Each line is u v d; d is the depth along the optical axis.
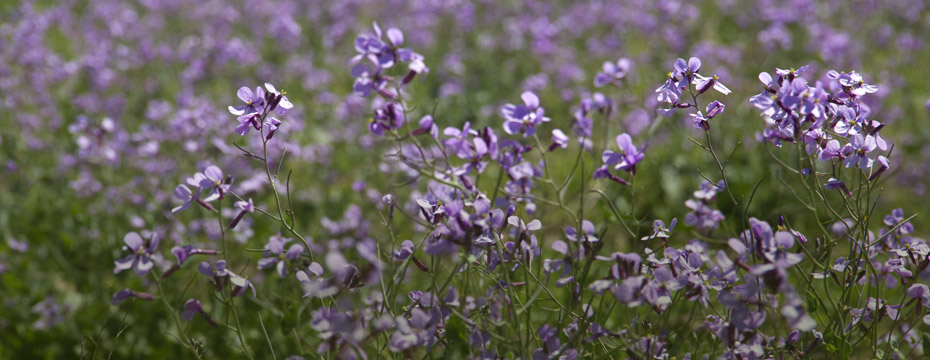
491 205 2.57
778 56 7.90
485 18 10.03
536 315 3.52
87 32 9.59
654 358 2.25
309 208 4.95
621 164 2.39
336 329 1.91
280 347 3.45
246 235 4.20
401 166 4.57
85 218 4.75
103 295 4.08
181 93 6.63
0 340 3.84
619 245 4.26
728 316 2.39
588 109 3.49
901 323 3.18
